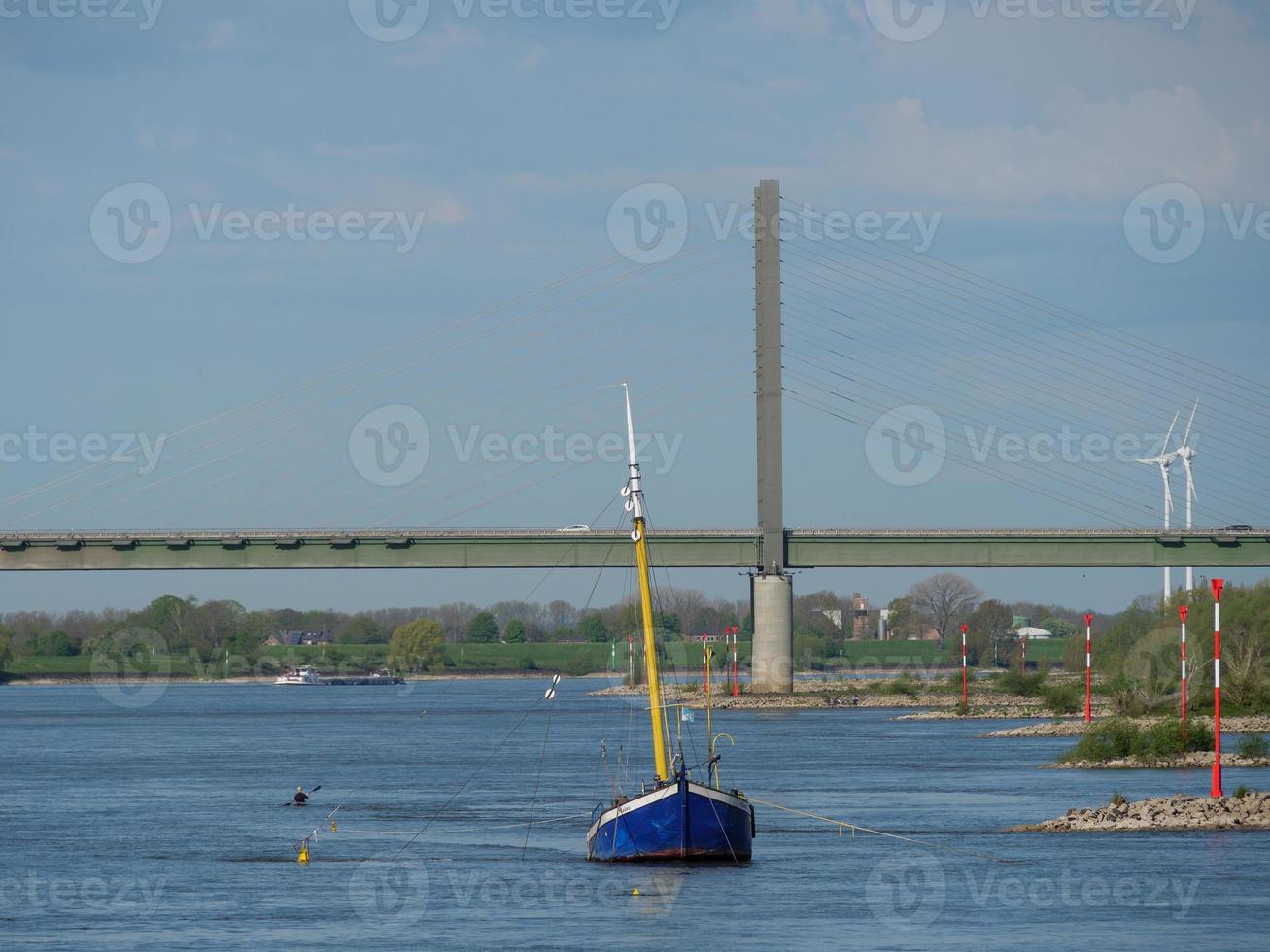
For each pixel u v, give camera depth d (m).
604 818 187.12
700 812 180.25
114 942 146.12
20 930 152.75
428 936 146.12
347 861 195.88
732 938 142.75
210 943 144.88
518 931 148.00
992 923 149.00
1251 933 144.00
